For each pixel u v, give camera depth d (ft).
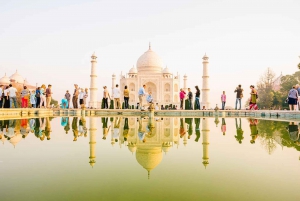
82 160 15.46
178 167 13.82
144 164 14.52
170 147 19.80
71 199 9.04
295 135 26.22
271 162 14.79
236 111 83.41
